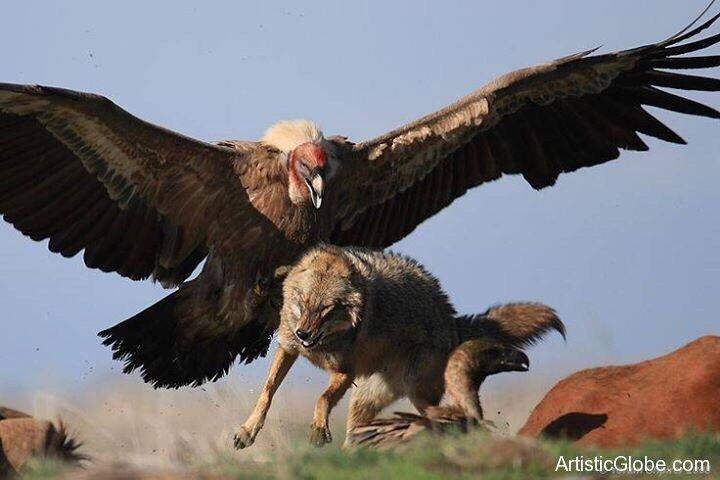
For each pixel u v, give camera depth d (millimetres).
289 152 36375
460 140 38875
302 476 24750
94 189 35094
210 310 36906
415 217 39531
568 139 39812
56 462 26938
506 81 38094
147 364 37344
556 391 30531
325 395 33094
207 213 36219
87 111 33969
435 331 33156
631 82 39250
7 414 29938
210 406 50219
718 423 28828
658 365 30312
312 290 32656
